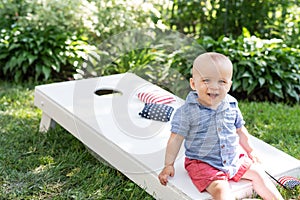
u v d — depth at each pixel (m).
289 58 4.99
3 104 4.46
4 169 3.31
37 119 4.18
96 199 2.96
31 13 5.57
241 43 5.09
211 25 5.88
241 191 2.70
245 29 5.30
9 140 3.73
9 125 4.01
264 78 4.88
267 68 4.93
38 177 3.22
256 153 2.93
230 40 5.14
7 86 4.99
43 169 3.33
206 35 5.89
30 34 5.27
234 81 4.85
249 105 4.61
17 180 3.18
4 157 3.45
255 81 4.85
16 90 4.82
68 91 3.84
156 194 2.76
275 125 4.13
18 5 5.62
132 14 5.51
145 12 5.57
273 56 4.96
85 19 5.46
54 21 5.38
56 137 3.77
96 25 5.47
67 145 3.67
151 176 2.76
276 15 5.73
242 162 2.76
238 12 5.72
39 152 3.57
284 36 5.61
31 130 3.93
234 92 4.98
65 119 3.50
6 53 5.18
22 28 5.29
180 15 6.01
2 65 5.23
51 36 5.27
